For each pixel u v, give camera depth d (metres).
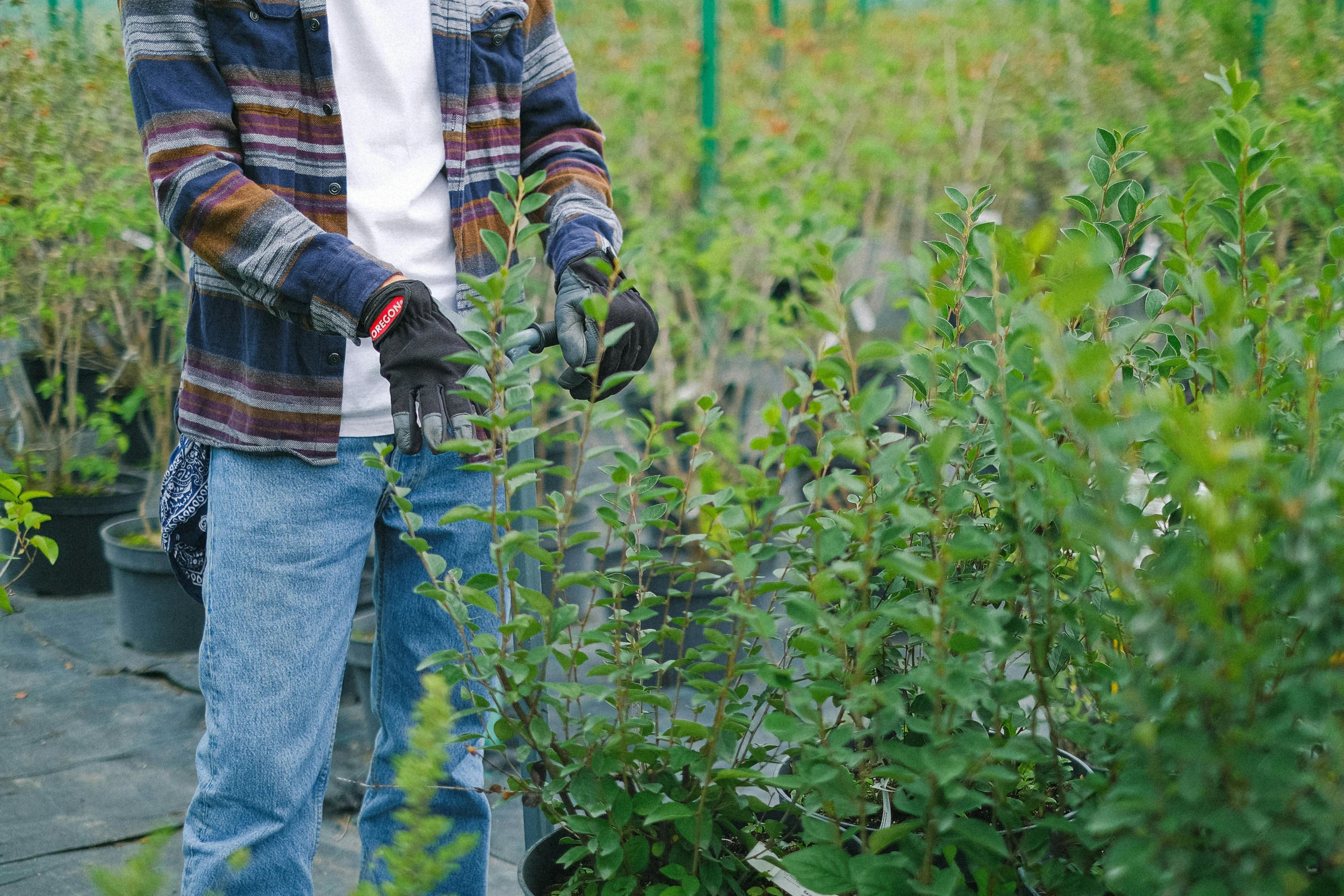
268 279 1.54
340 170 1.69
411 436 1.45
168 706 3.32
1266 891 0.93
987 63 5.93
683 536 1.32
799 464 1.28
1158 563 1.05
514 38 1.88
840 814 1.23
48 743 3.06
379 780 1.91
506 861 2.53
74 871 2.43
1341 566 0.94
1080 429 1.05
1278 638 1.03
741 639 1.27
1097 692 1.25
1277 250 3.37
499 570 1.32
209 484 1.73
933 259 1.41
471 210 1.84
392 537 1.86
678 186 5.12
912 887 1.11
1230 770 0.97
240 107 1.63
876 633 1.17
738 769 1.26
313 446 1.69
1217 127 1.36
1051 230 1.08
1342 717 0.98
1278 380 1.26
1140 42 5.25
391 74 1.73
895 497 1.18
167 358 4.88
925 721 1.13
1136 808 0.97
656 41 6.25
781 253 3.89
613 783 1.32
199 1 1.59
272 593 1.68
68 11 5.05
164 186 1.56
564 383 1.67
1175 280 1.49
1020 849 1.19
